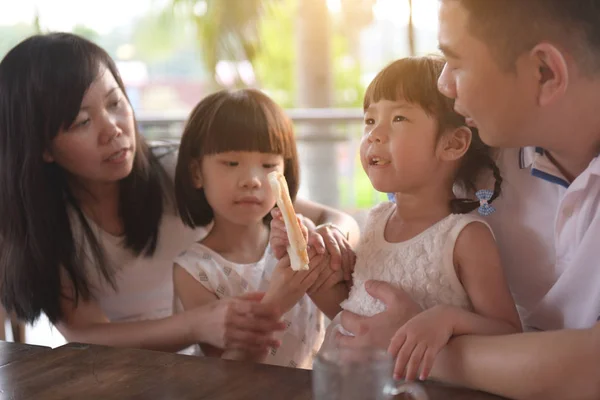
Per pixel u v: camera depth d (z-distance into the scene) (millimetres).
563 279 1062
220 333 1241
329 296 1274
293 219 1023
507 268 1242
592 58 863
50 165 1402
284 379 880
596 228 995
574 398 809
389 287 1098
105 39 8648
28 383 895
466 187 1210
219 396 838
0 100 1370
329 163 3102
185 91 9750
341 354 794
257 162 1339
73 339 1408
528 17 854
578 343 813
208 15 4320
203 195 1416
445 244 1110
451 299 1111
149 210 1487
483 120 928
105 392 861
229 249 1428
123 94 1400
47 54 1326
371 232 1224
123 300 1547
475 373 872
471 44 890
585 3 843
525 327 1186
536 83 887
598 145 960
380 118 1127
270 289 1228
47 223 1377
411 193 1159
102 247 1475
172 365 938
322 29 4398
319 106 4449
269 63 7137
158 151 1608
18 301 1409
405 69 1105
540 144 965
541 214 1182
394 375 920
